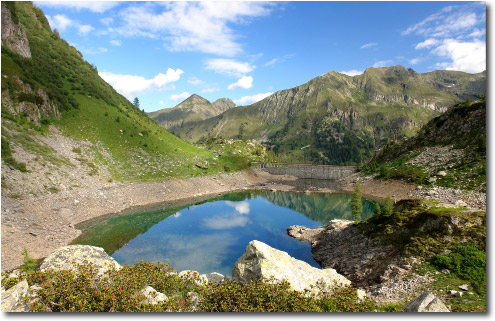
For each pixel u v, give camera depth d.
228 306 17.84
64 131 102.50
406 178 115.38
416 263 33.28
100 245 54.53
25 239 47.66
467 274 28.52
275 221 80.50
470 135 114.62
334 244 51.78
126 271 21.77
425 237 36.28
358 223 51.75
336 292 21.20
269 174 198.12
